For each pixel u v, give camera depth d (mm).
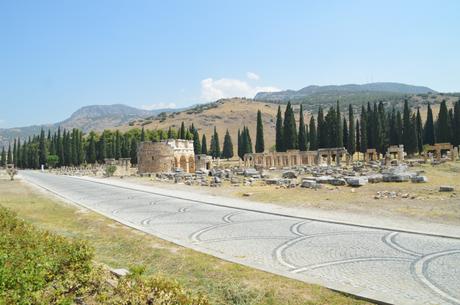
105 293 7633
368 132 84312
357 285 9414
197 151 118938
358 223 18078
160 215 22750
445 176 35594
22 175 90938
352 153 81562
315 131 91125
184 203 28641
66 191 42938
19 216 22875
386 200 24141
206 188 39594
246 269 10828
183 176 54312
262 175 48438
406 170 41406
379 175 33094
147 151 72750
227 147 136500
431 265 11031
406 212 20359
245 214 22250
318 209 23062
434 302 8188
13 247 8844
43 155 136750
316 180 34312
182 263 11719
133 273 7816
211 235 16266
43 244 9320
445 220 18078
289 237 15430
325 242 14336
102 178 70312
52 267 7781
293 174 42469
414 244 13695
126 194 37500
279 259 12070
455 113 80062
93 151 126188
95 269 8844
